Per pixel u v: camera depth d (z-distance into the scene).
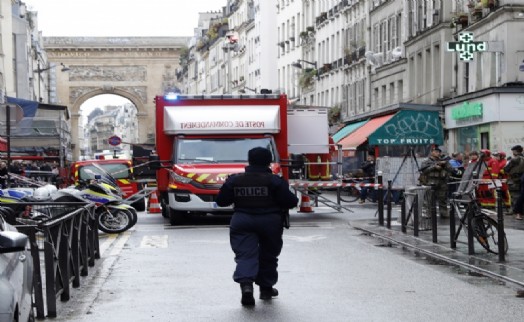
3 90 60.31
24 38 74.06
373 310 10.91
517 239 18.66
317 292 12.36
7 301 6.76
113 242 19.89
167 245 19.02
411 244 18.12
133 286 13.08
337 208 28.14
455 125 40.75
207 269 14.95
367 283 13.12
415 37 46.97
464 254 16.23
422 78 46.75
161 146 25.62
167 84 141.88
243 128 25.08
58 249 11.40
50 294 10.70
